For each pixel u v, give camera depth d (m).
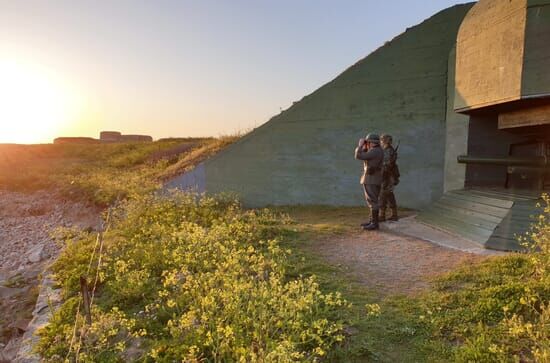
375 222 8.76
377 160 8.59
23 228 15.93
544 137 8.91
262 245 7.64
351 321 4.34
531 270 5.10
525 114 8.03
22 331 6.69
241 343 3.77
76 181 20.45
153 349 3.98
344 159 12.78
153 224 8.96
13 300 8.27
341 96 12.71
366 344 3.96
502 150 9.60
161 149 29.38
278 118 13.85
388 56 11.84
